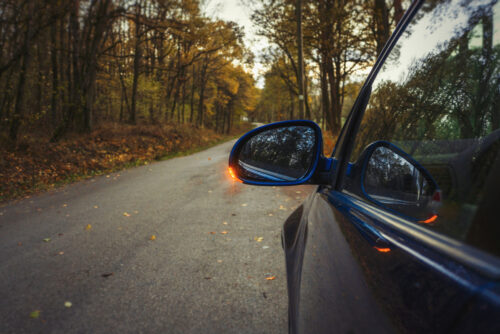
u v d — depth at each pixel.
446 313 0.42
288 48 22.34
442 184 0.65
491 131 0.57
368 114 1.40
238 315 2.37
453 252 0.50
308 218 1.55
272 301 2.54
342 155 1.54
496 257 0.41
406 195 0.81
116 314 2.44
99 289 2.84
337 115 23.88
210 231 4.35
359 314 0.62
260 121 122.56
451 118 0.72
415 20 1.08
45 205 6.73
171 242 3.97
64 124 15.29
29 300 2.71
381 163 1.08
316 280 0.97
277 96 41.28
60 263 3.47
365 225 0.89
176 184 8.38
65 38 20.39
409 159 0.85
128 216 5.34
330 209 1.29
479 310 0.36
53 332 2.26
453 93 0.74
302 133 1.52
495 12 0.64
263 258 3.38
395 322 0.50
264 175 1.52
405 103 1.03
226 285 2.83
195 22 22.38
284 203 5.92
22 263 3.53
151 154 17.31
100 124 21.20
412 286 0.52
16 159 11.23
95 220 5.20
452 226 0.56
